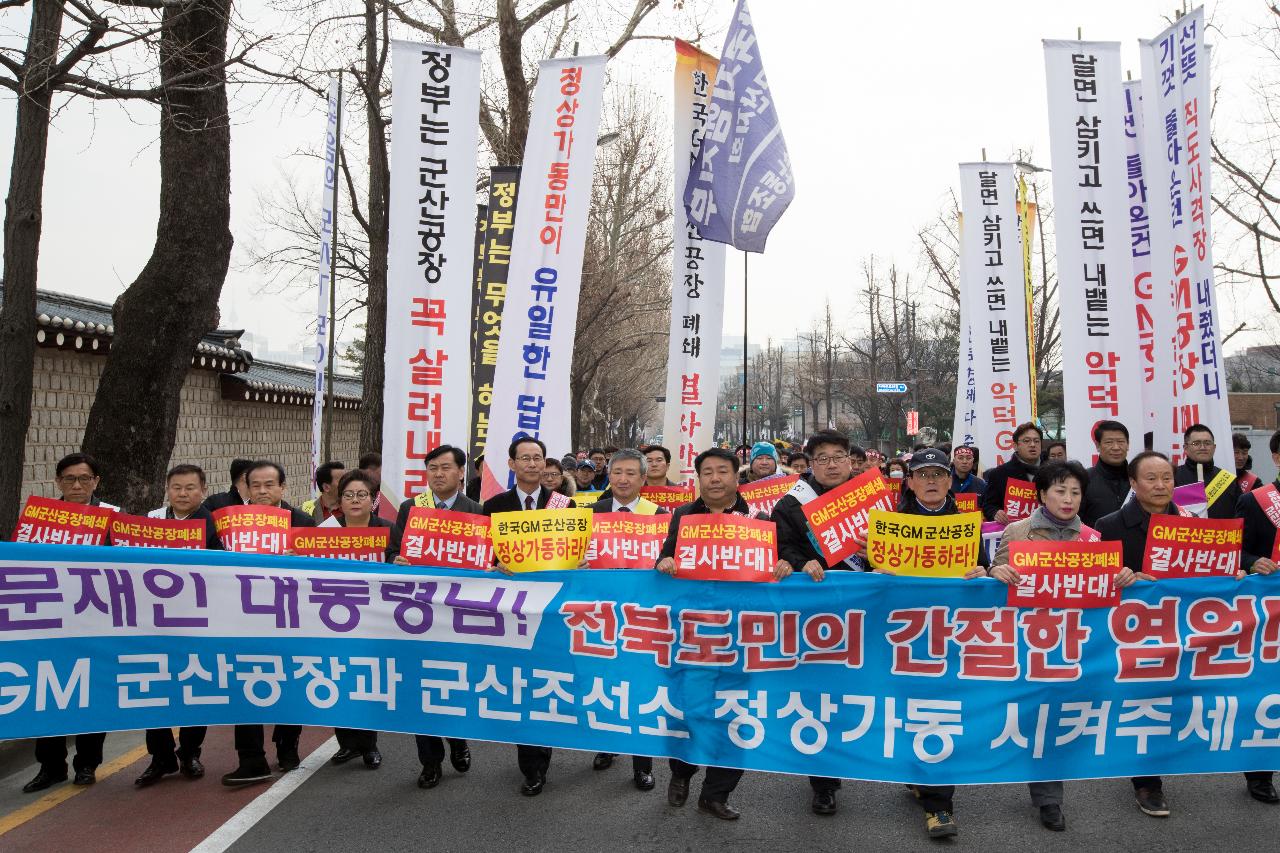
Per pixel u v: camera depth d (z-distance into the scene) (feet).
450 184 26.09
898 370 136.67
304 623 17.60
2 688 16.60
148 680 17.29
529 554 17.58
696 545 16.99
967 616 16.60
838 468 18.34
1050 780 16.39
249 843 15.72
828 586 16.74
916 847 15.76
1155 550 17.07
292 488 69.36
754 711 16.75
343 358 136.15
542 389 27.09
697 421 30.17
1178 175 26.68
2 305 24.97
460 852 15.44
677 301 30.40
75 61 24.43
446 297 26.05
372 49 41.81
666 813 17.35
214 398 56.24
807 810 17.56
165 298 29.40
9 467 24.22
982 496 30.50
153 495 29.55
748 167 29.25
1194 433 24.98
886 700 16.60
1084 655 16.58
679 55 30.71
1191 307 26.32
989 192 38.52
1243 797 18.03
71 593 17.02
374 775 19.47
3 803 17.67
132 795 18.15
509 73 47.47
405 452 25.95
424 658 17.53
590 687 17.20
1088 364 28.09
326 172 32.42
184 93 29.53
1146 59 28.30
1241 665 16.76
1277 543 17.25
